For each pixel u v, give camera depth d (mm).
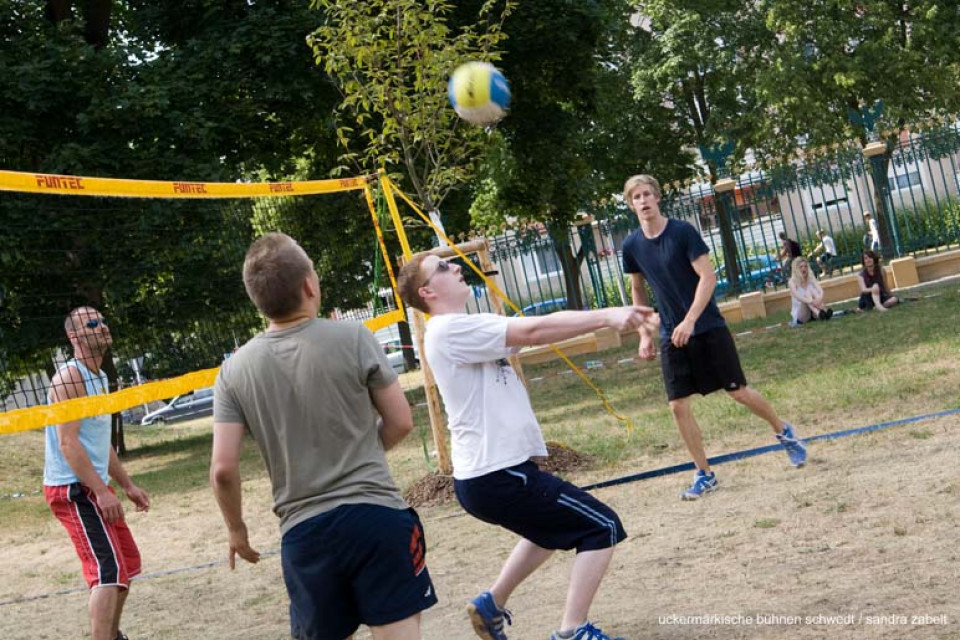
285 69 15891
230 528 3307
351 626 3104
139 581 7422
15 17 15219
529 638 4352
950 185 28812
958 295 16031
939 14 24125
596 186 24172
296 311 3176
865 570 4441
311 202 16969
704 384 6531
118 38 19219
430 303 4027
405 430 3195
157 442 20578
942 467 6055
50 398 4809
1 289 13414
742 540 5340
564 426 11062
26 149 15000
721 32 24562
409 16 9258
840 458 6875
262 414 3092
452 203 22109
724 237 21672
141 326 12523
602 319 3555
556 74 18688
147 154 14375
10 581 8320
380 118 16109
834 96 24422
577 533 3828
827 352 12641
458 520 7535
